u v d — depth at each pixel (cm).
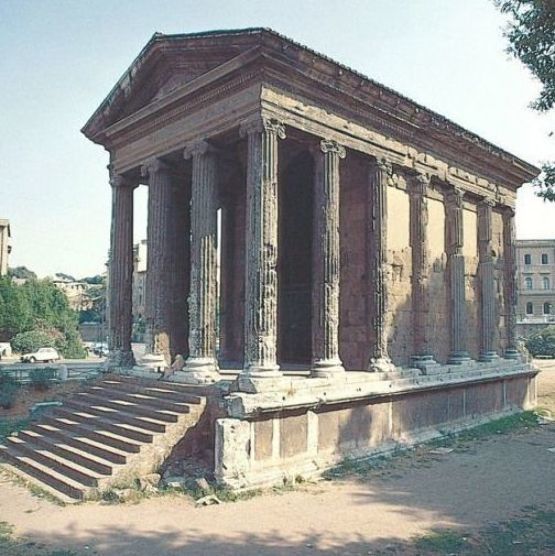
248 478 1462
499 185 2817
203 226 1842
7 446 1888
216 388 1655
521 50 1622
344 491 1470
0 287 7312
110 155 2381
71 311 8144
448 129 2308
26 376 3406
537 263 10612
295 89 1736
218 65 1817
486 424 2398
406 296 2209
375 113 2000
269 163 1645
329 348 1792
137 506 1332
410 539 1125
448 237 2466
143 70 2055
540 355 6688
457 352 2419
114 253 2331
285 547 1085
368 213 2056
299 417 1617
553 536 1137
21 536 1155
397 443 1936
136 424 1672
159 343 2059
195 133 1891
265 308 1619
